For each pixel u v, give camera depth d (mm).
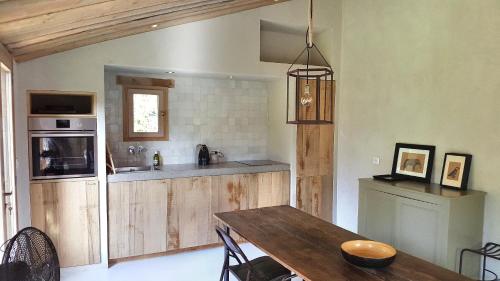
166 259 3932
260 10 4223
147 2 2418
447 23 3410
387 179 3678
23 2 1670
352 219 4621
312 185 4688
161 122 4430
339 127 4797
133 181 3764
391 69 4027
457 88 3330
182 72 4094
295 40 4965
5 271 1606
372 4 4262
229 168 4211
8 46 2475
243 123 4922
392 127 4027
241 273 2545
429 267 1890
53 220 3461
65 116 3436
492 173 3057
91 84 3523
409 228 3250
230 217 2828
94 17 2359
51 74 3383
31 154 3344
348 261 1909
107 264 3680
